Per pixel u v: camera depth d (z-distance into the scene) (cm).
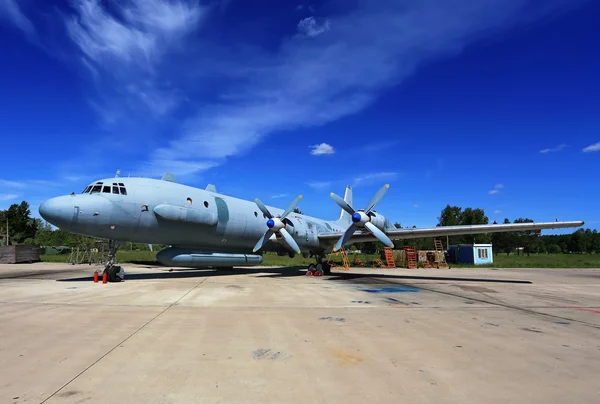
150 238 1892
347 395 421
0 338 665
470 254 4772
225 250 2286
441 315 935
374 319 869
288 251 2428
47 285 1609
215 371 499
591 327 813
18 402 393
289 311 971
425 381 468
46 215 1583
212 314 916
